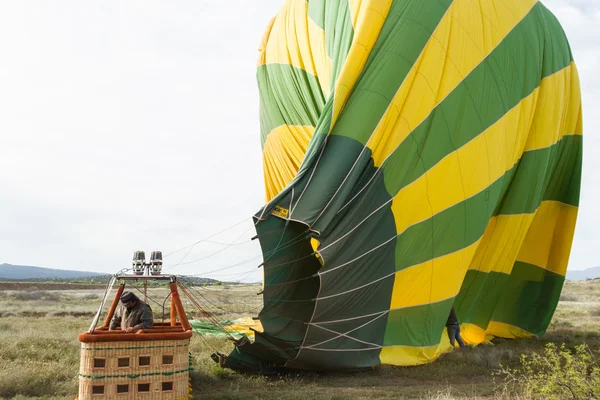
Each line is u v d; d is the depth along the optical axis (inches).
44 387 351.9
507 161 567.5
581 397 271.3
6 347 476.4
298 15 621.9
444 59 485.1
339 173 424.5
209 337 606.2
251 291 1549.0
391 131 452.1
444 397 337.4
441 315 511.8
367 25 455.5
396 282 465.1
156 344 295.9
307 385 403.5
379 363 458.6
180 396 300.4
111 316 334.6
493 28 540.4
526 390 316.8
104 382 285.1
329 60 542.0
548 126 631.2
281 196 410.9
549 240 727.7
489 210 541.3
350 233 427.8
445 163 481.1
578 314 1023.6
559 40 662.5
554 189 729.6
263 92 650.8
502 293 724.0
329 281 421.1
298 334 426.9
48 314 908.0
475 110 505.7
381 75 451.5
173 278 331.3
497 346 624.1
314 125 577.6
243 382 403.2
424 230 474.3
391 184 451.2
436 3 493.0
